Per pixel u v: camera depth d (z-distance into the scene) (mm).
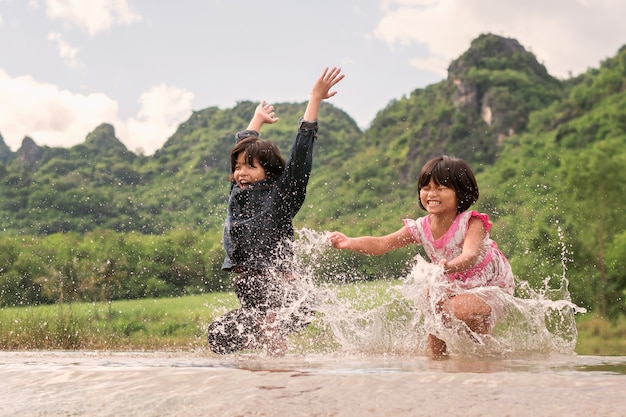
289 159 3506
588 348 12453
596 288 22281
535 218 19891
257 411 1208
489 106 93125
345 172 86688
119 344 6844
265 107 4266
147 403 1325
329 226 31781
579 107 80250
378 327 3084
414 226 3428
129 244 25766
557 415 1094
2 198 63094
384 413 1153
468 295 3006
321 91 3654
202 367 1741
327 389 1317
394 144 93000
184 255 22094
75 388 1489
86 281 23219
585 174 28609
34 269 27078
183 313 15422
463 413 1129
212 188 52625
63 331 6891
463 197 3283
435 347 2883
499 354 2564
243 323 3238
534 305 2988
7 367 1812
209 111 98875
